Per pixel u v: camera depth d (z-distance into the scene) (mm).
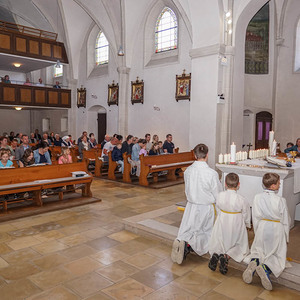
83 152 11227
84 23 19078
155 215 5848
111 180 10234
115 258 4238
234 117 12039
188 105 14195
